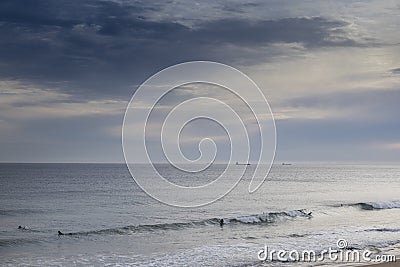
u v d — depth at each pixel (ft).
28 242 77.20
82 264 57.93
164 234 84.99
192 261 57.77
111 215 119.34
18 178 307.99
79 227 99.04
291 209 135.33
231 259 58.65
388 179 390.21
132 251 66.59
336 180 353.51
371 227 91.20
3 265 58.08
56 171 457.68
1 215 118.73
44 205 140.77
